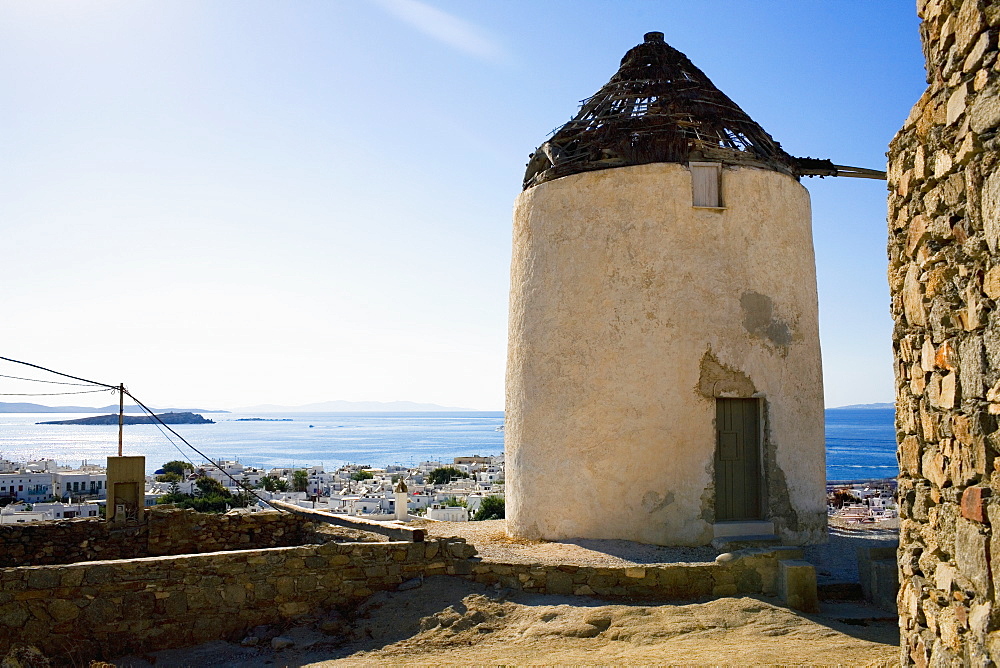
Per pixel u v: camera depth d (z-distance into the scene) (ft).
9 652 27.30
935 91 15.14
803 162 46.52
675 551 37.81
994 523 12.69
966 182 13.80
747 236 41.93
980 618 13.03
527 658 26.11
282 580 31.91
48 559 43.68
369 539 43.21
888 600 31.30
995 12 12.78
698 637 27.14
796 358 42.39
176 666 28.43
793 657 23.73
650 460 39.75
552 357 42.63
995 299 12.78
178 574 30.32
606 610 29.99
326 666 26.94
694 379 40.06
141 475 46.80
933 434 15.20
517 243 46.29
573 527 40.70
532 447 42.86
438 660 26.73
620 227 41.81
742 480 40.68
